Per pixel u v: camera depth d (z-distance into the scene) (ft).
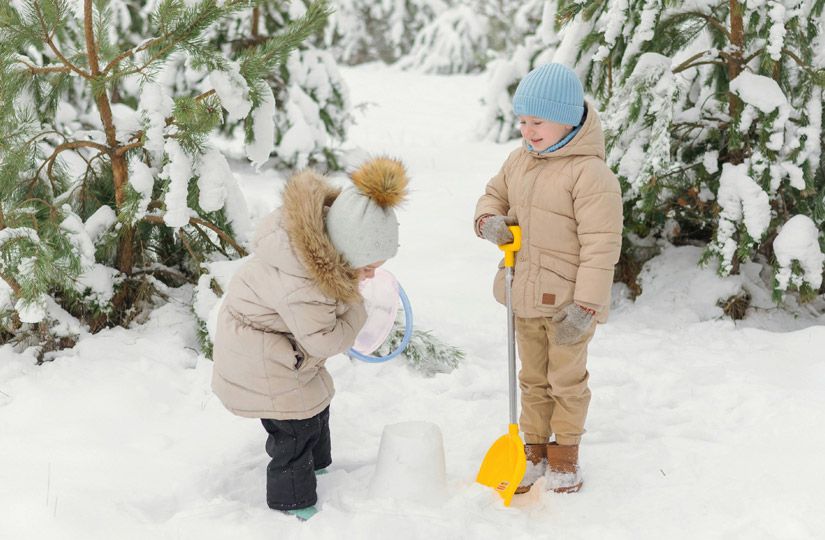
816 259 13.32
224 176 12.90
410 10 53.36
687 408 11.12
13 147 12.00
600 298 8.34
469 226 19.61
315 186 7.97
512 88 29.66
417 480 8.64
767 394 11.07
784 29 13.35
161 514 8.71
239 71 11.92
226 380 8.40
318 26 12.53
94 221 12.42
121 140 12.72
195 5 11.86
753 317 14.46
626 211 14.71
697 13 14.40
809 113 13.73
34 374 11.29
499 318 14.64
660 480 9.28
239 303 8.32
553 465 9.20
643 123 14.07
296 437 8.48
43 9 11.56
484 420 10.92
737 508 8.58
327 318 8.02
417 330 13.01
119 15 25.04
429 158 27.14
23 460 9.43
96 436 10.02
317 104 24.44
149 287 13.05
